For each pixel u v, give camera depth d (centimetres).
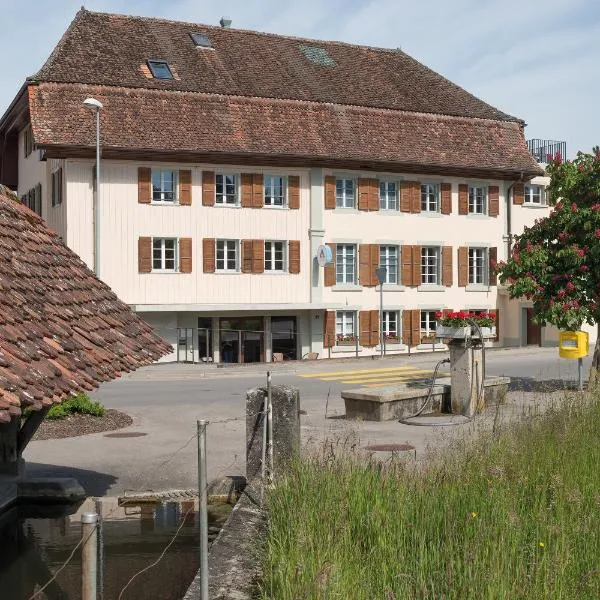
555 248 1961
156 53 3428
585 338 1903
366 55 4044
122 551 762
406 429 1411
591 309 1888
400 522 591
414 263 3656
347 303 3506
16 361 511
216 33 3719
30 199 3628
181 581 677
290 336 3447
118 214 3108
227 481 970
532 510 645
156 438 1382
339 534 588
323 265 3428
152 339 813
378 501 630
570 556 532
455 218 3750
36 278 713
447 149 3691
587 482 725
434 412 1617
